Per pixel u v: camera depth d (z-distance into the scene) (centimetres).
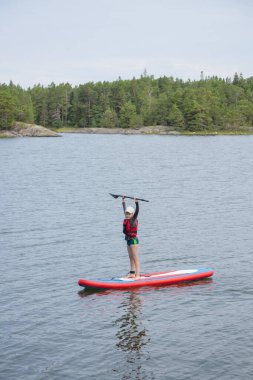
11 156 7388
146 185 3903
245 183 3997
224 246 1902
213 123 16238
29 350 1045
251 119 17288
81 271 1602
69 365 983
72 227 2295
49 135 14750
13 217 2539
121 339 1094
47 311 1261
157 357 1009
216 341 1072
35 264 1683
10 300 1338
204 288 1420
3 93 14075
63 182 4144
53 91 18275
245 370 948
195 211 2689
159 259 1733
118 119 18075
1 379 930
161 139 12975
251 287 1414
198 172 4947
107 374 948
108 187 3794
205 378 925
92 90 18400
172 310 1258
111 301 1331
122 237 2091
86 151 8581
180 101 16488
